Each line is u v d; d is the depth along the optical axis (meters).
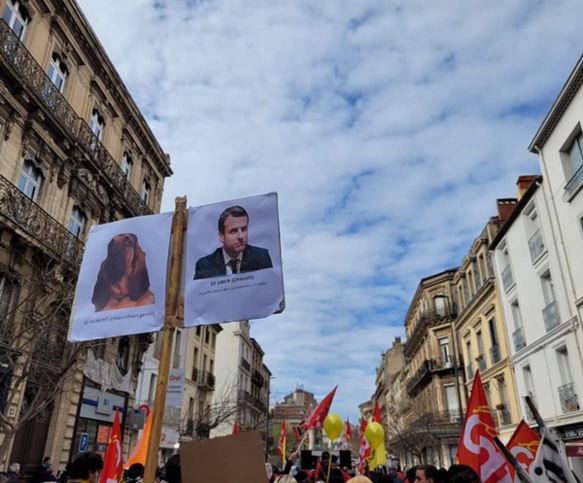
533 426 21.33
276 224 4.69
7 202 13.80
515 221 23.75
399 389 60.06
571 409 18.38
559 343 19.41
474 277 30.83
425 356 40.94
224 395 40.84
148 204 25.42
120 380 20.20
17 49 14.92
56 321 11.84
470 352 31.52
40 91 15.84
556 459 4.51
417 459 46.66
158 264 4.89
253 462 4.15
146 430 8.32
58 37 17.72
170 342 4.45
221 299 4.55
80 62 18.98
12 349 10.92
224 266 4.66
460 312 32.91
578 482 4.40
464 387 34.66
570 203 18.83
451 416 35.22
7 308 13.77
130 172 23.56
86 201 19.00
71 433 16.72
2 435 13.27
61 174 17.34
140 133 24.11
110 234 5.22
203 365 39.06
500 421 25.52
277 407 85.69
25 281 14.29
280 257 4.57
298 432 14.05
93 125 20.19
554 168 20.00
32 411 10.52
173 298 4.61
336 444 57.59
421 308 42.81
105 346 19.28
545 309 20.48
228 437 4.25
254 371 59.75
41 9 16.75
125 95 22.23
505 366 24.94
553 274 19.89
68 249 16.14
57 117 16.66
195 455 4.21
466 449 5.93
